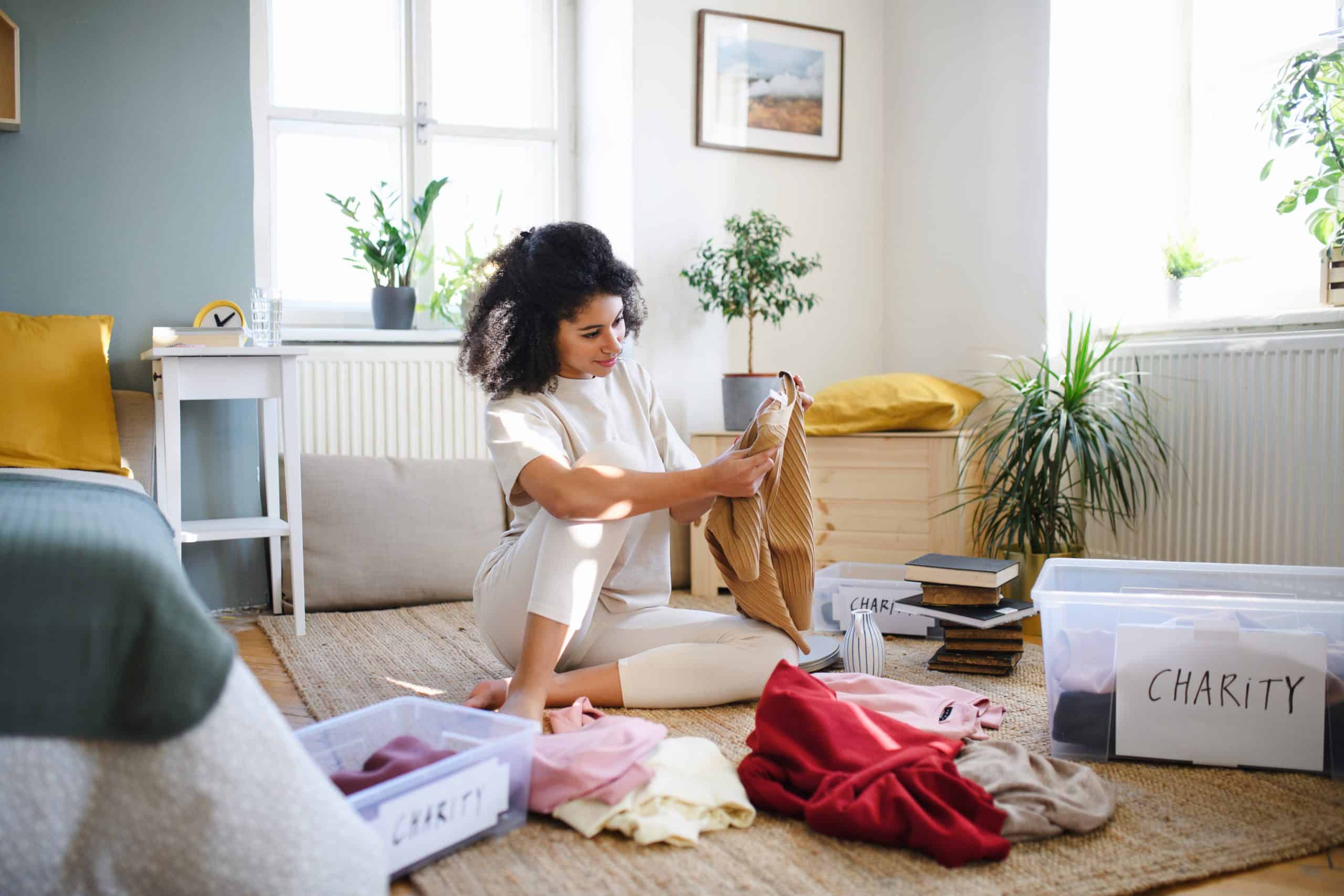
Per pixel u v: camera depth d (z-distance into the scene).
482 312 1.93
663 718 1.85
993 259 3.36
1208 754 1.66
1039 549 2.85
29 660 1.00
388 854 1.21
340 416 3.25
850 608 2.64
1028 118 3.21
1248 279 2.94
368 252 3.37
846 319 3.74
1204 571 2.05
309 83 3.46
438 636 2.68
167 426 2.60
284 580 3.03
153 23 2.96
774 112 3.58
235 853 1.00
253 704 1.04
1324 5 2.76
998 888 1.23
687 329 3.48
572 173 3.79
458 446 3.40
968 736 1.72
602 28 3.54
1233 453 2.71
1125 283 3.24
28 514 1.26
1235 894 1.25
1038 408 2.88
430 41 3.58
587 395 1.97
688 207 3.46
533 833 1.39
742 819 1.41
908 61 3.65
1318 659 1.62
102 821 1.01
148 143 2.97
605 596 1.99
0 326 2.67
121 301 2.95
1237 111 2.99
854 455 3.17
